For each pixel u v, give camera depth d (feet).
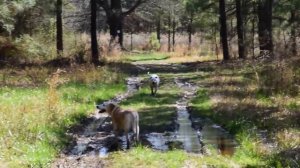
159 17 214.48
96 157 40.19
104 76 91.81
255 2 131.54
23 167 35.53
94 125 54.70
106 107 46.68
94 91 75.77
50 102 54.34
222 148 43.14
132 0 209.77
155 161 37.83
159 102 70.64
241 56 134.82
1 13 99.55
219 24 155.02
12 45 121.80
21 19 126.72
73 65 104.22
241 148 41.88
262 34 127.44
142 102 70.33
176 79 99.09
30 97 62.54
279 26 144.15
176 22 221.25
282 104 58.95
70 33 165.68
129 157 39.40
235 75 93.25
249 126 48.75
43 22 135.64
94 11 125.59
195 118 57.88
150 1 200.13
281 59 95.55
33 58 125.49
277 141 42.19
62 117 52.85
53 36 145.79
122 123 45.01
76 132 50.70
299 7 126.00
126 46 204.74
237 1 134.10
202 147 43.37
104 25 223.10
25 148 39.73
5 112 49.42
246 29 153.79
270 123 48.75
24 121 46.29
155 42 206.80
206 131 50.72
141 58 166.40
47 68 102.12
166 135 48.98
